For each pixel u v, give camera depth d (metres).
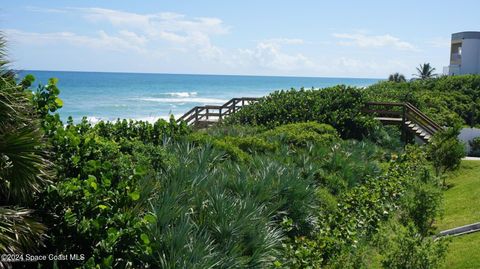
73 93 89.56
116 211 7.57
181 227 7.81
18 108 6.29
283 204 11.35
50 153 7.66
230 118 26.86
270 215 10.80
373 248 11.63
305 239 10.71
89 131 12.42
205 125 27.59
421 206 12.49
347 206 13.10
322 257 10.58
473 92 46.69
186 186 9.88
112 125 14.11
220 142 14.78
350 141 21.56
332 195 14.29
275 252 9.14
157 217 8.00
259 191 11.13
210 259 7.45
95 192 7.45
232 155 14.42
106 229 7.29
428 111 36.31
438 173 19.69
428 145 20.91
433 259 8.52
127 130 14.13
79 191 7.41
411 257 8.51
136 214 8.11
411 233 8.92
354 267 10.10
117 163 9.16
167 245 7.49
